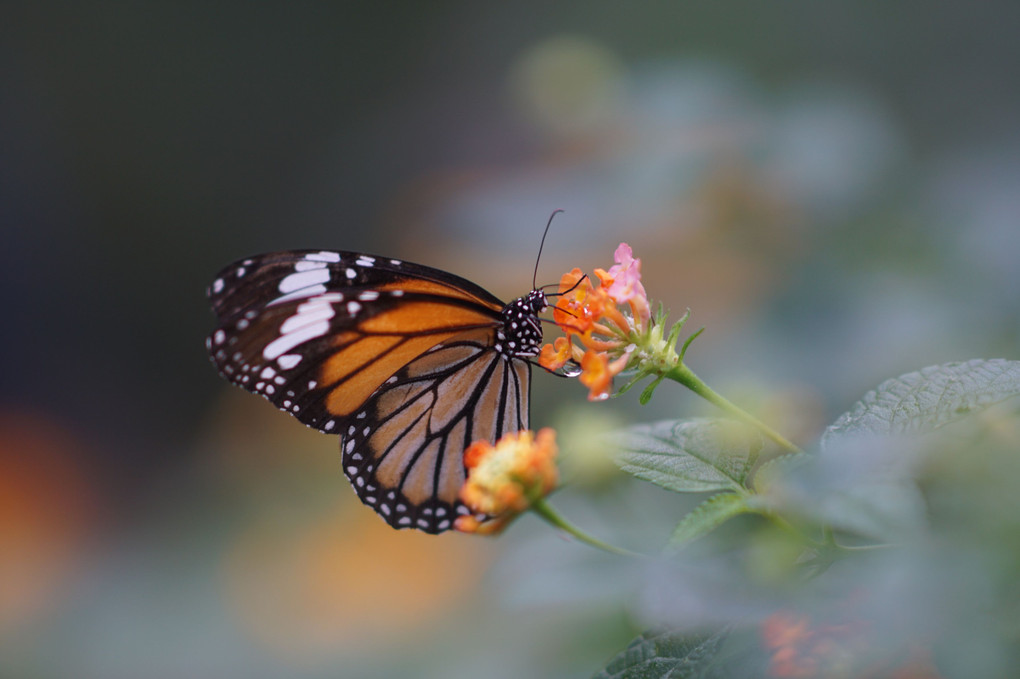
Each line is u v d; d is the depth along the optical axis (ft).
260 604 2.71
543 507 2.25
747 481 2.22
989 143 2.58
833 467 2.17
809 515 2.18
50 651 2.74
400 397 2.37
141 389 5.66
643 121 2.55
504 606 2.28
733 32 3.05
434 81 5.27
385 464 2.38
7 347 5.50
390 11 5.84
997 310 2.43
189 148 5.99
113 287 5.77
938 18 3.00
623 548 2.28
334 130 6.11
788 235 2.50
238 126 6.06
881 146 2.51
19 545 3.71
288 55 6.10
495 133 3.29
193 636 2.72
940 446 2.18
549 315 2.49
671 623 2.18
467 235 2.57
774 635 2.16
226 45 6.00
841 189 2.49
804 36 3.00
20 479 4.25
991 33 2.98
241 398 3.18
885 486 2.19
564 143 2.60
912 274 2.45
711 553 2.21
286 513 2.79
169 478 4.10
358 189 5.34
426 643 2.56
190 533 2.85
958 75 2.98
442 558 2.66
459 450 2.37
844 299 2.45
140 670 2.71
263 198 6.07
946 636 2.14
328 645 2.64
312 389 2.36
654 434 2.23
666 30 3.11
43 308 5.63
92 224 5.77
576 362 2.29
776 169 2.50
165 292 5.83
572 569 2.27
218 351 2.34
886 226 2.48
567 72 2.61
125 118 5.89
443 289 2.36
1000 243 2.45
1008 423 2.19
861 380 2.41
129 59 5.93
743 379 2.42
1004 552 2.15
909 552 2.16
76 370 5.61
